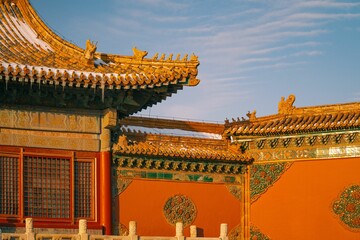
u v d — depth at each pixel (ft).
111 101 157.79
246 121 177.99
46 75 147.33
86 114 157.79
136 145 163.32
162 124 182.70
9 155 150.82
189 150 168.66
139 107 163.53
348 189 167.43
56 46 162.20
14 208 149.69
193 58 157.28
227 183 172.86
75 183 155.33
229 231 171.63
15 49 156.46
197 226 168.35
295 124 171.53
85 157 156.76
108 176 157.69
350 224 166.40
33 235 139.13
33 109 153.79
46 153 153.58
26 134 152.66
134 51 160.97
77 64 156.66
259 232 172.65
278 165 173.37
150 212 163.53
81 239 142.20
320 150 170.60
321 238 168.14
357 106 169.68
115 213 160.04
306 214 169.78
